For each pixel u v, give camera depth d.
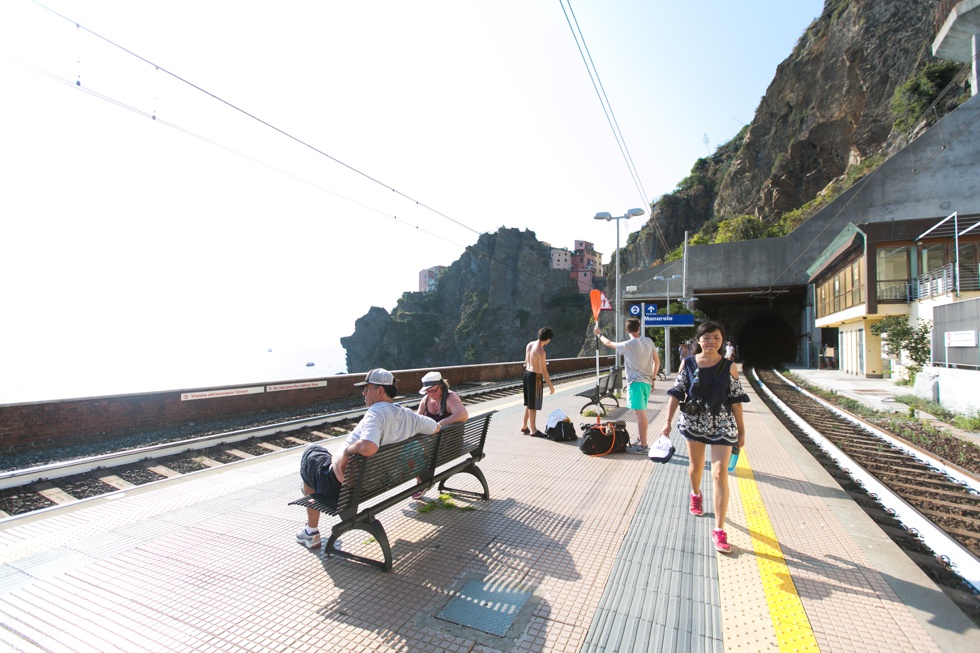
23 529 4.25
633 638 2.66
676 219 109.25
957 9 34.81
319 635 2.72
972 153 33.91
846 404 14.62
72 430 8.89
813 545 3.78
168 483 5.73
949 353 13.88
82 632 2.77
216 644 2.65
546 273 172.00
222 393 11.48
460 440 4.74
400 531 4.11
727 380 3.88
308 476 3.67
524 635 2.70
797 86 72.94
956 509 5.50
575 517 4.37
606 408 10.86
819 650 2.54
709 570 3.39
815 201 55.44
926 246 23.06
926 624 2.76
